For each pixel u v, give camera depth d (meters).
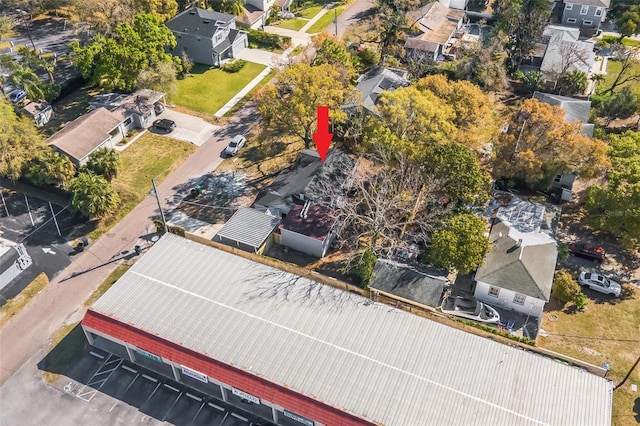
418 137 57.78
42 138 65.88
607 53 93.19
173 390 44.62
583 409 39.62
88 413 42.91
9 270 53.22
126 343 44.94
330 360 42.59
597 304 51.84
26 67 78.50
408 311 48.66
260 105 63.38
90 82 82.12
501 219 57.41
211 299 47.25
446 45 92.81
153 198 63.19
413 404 39.69
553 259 52.47
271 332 44.59
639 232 51.53
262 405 43.59
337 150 65.12
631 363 46.72
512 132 61.31
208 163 68.62
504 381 41.31
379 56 87.69
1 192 63.12
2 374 45.56
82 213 59.19
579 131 59.06
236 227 56.66
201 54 87.56
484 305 50.69
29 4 96.25
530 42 85.56
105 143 67.81
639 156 57.03
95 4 82.62
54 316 50.34
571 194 63.34
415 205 53.31
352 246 57.81
